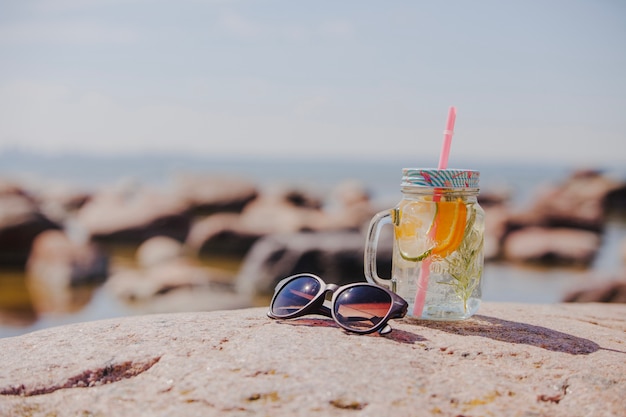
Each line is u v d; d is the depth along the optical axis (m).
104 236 4.74
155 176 16.25
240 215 6.51
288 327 0.73
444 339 0.71
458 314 0.75
